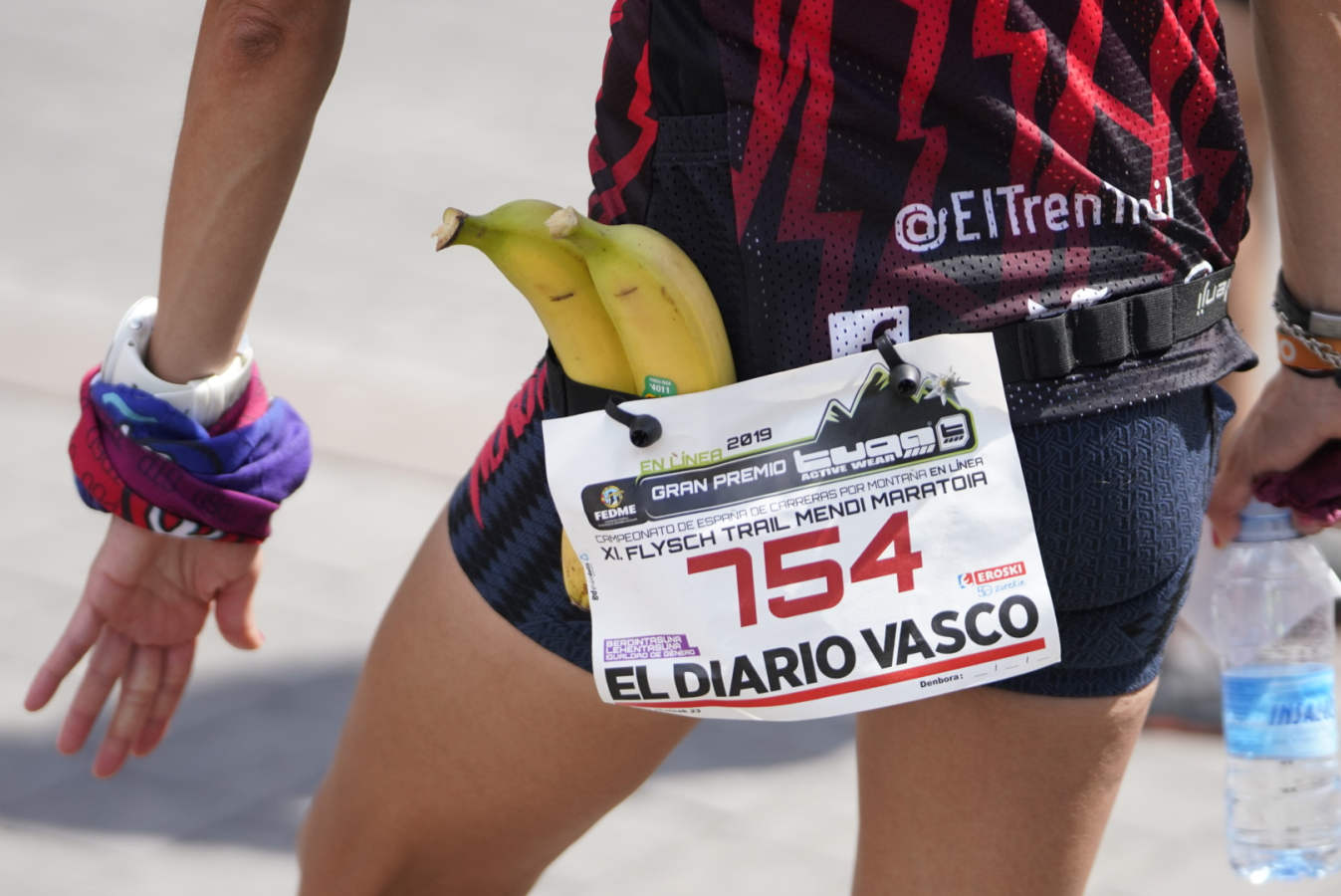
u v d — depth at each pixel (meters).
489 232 2.28
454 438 7.28
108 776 3.14
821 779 5.02
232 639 3.16
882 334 2.25
